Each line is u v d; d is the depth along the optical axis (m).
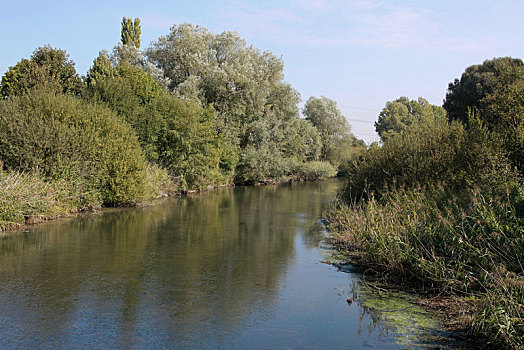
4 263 9.68
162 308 7.00
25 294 7.57
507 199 8.11
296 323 6.44
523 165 10.70
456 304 6.82
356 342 5.74
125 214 18.12
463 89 32.03
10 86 24.72
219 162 36.16
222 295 7.71
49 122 16.88
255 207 21.52
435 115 18.73
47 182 15.77
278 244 12.27
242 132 39.19
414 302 7.27
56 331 6.03
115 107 24.81
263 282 8.55
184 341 5.78
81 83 28.44
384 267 9.05
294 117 47.50
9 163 15.88
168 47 39.75
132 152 20.38
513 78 13.16
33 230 13.82
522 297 5.68
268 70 44.94
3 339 5.75
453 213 8.86
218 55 42.72
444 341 5.70
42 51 27.64
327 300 7.47
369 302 7.30
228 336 5.95
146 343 5.70
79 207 18.19
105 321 6.42
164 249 11.41
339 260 10.40
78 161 17.34
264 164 39.31
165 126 27.30
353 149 56.84
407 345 5.61
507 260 6.87
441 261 7.69
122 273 9.01
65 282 8.30
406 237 8.67
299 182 45.41
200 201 24.30
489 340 5.55
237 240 12.81
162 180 25.67
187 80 35.88
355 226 12.16
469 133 12.56
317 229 14.98
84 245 11.70
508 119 11.72
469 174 11.27
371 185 15.87
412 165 13.44
